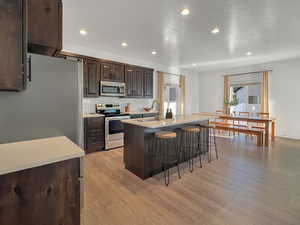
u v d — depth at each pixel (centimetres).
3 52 117
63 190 107
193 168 292
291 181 242
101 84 411
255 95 602
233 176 259
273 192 213
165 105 631
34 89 146
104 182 241
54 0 155
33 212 97
